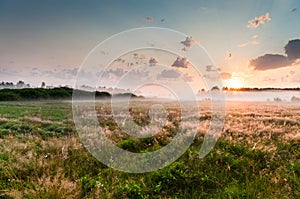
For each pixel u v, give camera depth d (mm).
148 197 5703
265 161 7672
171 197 5746
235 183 6219
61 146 8875
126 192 5762
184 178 6367
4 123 15508
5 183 5996
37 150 8680
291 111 24172
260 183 6109
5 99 51500
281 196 5492
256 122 14492
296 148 9273
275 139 10570
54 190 5254
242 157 7898
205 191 6008
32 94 55406
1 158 7570
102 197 5555
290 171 6953
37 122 15781
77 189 5586
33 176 6324
